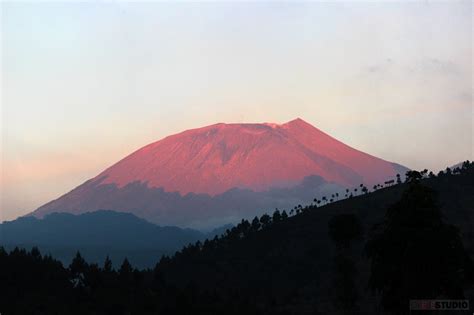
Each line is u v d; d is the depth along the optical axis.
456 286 50.59
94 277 98.38
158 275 109.69
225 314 92.38
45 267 99.62
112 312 89.56
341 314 106.81
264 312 103.81
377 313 95.75
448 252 50.50
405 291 51.03
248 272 159.38
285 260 161.00
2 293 88.62
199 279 158.88
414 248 50.34
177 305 88.94
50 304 88.12
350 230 97.12
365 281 118.44
